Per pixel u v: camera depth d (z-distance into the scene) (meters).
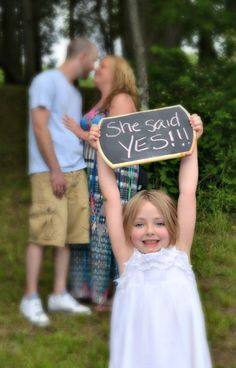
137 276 3.13
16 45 19.64
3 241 6.91
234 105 7.77
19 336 4.68
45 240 4.89
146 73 8.39
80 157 5.00
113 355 3.07
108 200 3.36
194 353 3.02
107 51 19.27
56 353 4.42
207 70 8.30
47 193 4.88
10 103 14.77
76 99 5.01
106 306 5.19
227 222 7.32
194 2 8.18
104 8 19.55
